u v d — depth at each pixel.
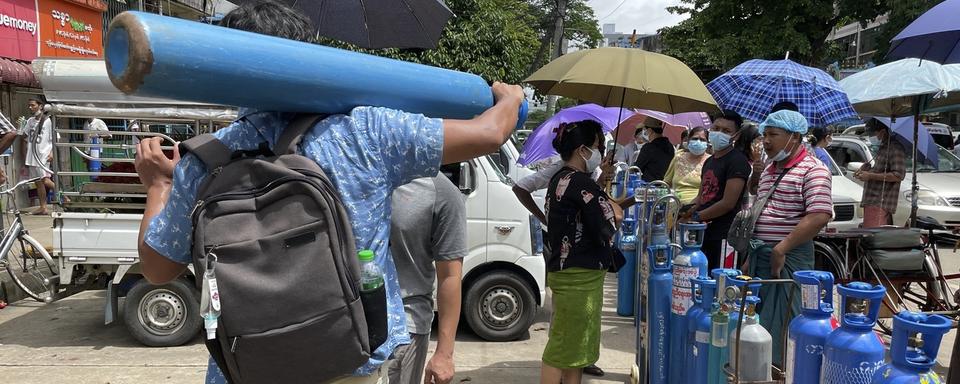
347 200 1.47
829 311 2.41
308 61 1.38
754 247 3.95
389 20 3.92
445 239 2.61
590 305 3.67
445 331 2.64
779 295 3.83
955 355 2.55
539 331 5.61
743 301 2.46
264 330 1.33
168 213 1.48
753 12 18.36
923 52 5.12
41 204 10.36
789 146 3.86
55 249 4.82
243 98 1.35
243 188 1.38
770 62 6.10
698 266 3.34
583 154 3.72
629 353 5.14
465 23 14.95
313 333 1.35
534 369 4.73
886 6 16.83
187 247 1.49
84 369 4.54
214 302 1.31
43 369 4.54
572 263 3.65
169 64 1.20
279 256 1.33
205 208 1.35
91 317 5.73
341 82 1.44
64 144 4.85
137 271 4.93
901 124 8.48
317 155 1.46
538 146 7.43
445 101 1.61
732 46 17.80
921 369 1.95
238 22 1.55
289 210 1.35
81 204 4.94
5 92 10.84
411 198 2.52
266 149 1.47
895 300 5.01
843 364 2.17
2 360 4.70
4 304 6.00
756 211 3.97
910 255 4.89
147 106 4.81
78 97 4.76
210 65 1.24
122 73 1.20
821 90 5.81
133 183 5.09
